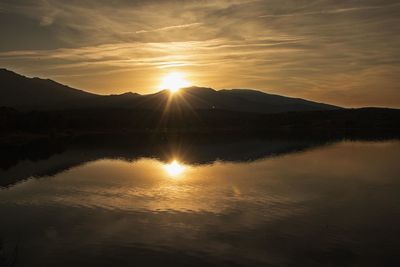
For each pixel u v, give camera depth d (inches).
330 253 1047.0
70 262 1013.2
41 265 997.2
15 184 2065.7
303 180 2146.9
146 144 4564.5
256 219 1373.0
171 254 1056.8
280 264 981.8
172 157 3307.1
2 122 5290.4
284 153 3590.1
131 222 1354.6
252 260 1008.9
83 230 1269.7
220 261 1005.8
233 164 2849.4
